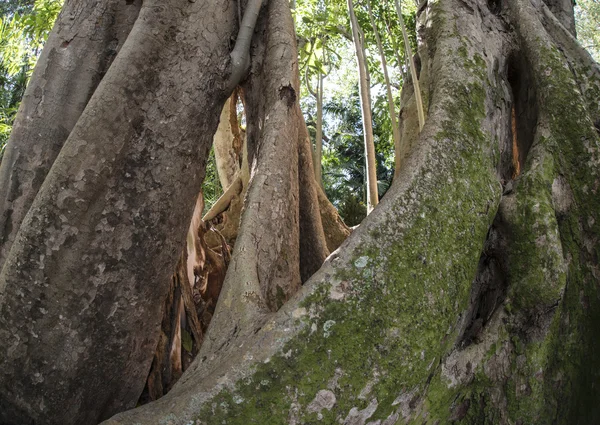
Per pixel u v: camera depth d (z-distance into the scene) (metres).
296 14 7.56
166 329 3.16
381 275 2.42
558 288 2.78
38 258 2.55
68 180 2.63
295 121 3.51
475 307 2.96
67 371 2.55
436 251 2.61
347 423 2.23
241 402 2.17
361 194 22.02
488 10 4.08
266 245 2.96
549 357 2.81
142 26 3.08
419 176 2.79
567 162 3.23
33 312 2.52
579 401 2.96
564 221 3.11
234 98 5.41
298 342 2.25
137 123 2.89
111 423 2.14
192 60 3.21
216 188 8.41
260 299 2.66
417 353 2.37
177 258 2.99
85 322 2.59
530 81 3.69
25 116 3.07
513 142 3.68
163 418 2.15
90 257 2.63
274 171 3.19
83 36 3.25
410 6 9.02
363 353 2.29
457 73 3.43
